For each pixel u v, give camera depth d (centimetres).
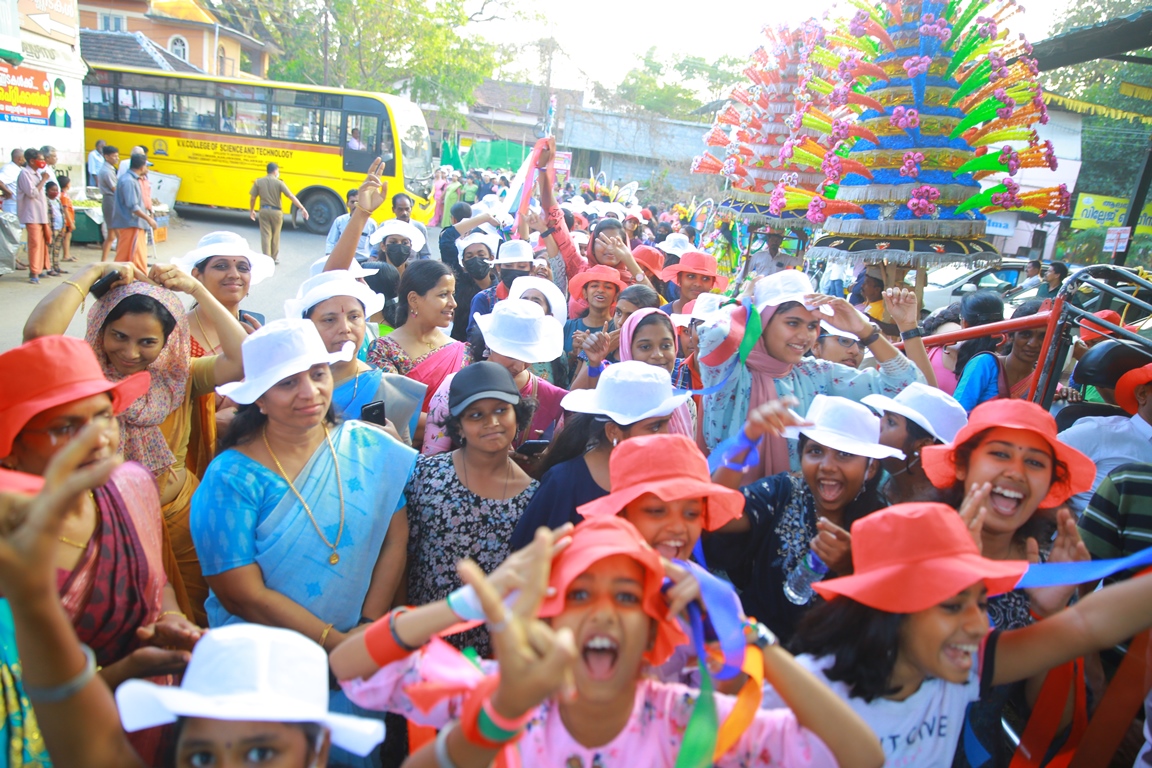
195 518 261
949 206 482
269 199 1638
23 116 1503
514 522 298
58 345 206
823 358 452
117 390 229
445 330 543
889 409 315
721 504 222
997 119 468
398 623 164
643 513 209
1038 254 1928
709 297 423
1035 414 241
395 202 988
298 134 2055
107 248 1410
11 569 132
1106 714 230
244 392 259
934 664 180
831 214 502
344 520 269
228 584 257
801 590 263
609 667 153
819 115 554
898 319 391
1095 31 766
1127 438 325
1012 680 201
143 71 2050
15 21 1273
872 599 175
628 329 381
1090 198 1942
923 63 451
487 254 665
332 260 442
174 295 307
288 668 153
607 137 3575
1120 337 351
